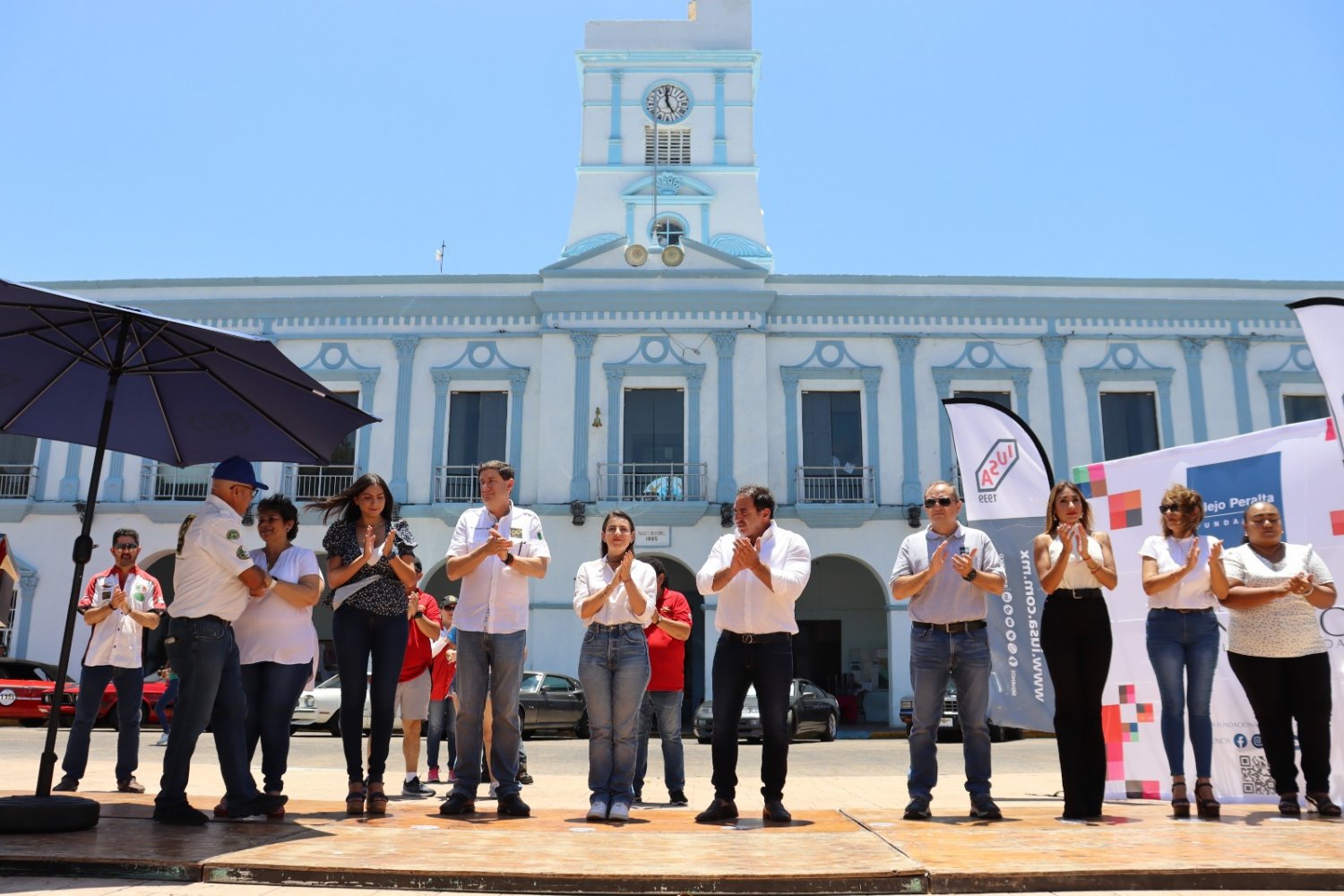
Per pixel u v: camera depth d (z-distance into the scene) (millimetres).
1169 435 22828
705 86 30641
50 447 22812
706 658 21641
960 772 11547
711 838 4715
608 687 5742
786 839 4695
